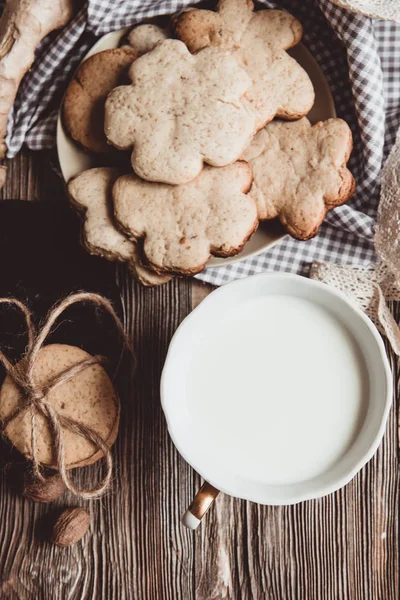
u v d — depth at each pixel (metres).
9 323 0.64
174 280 0.65
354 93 0.62
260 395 0.57
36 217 0.64
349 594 0.66
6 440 0.63
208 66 0.59
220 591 0.66
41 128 0.65
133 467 0.66
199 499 0.57
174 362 0.56
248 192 0.61
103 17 0.62
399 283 0.62
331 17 0.62
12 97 0.62
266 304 0.58
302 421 0.57
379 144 0.63
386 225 0.62
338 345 0.58
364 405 0.57
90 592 0.66
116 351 0.65
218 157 0.59
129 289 0.65
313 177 0.61
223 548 0.66
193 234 0.59
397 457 0.66
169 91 0.59
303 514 0.66
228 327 0.58
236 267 0.65
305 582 0.66
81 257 0.64
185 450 0.56
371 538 0.66
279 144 0.61
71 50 0.64
